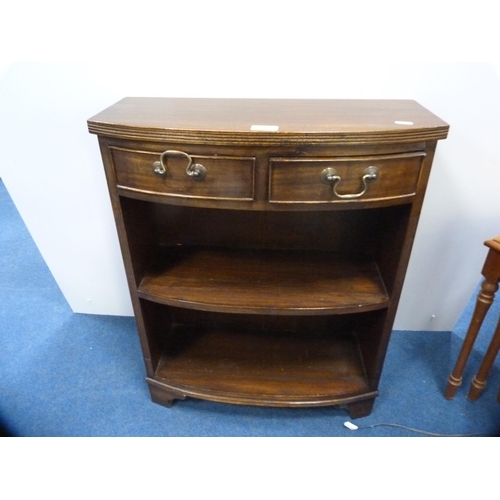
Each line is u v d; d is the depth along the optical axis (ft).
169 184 2.52
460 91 3.16
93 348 4.73
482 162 3.48
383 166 2.36
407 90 3.19
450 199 3.73
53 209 4.20
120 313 5.23
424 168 2.44
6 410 3.99
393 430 3.74
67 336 4.91
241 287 3.22
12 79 3.34
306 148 2.27
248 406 4.00
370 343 3.64
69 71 3.28
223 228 3.67
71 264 4.73
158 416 3.91
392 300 3.04
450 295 4.49
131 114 2.65
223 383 3.75
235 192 2.46
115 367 4.47
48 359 4.58
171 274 3.38
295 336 4.28
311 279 3.31
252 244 3.75
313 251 3.70
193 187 2.49
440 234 3.99
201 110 2.80
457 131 3.34
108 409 3.99
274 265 3.50
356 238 3.60
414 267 4.29
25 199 4.13
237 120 2.50
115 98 3.39
